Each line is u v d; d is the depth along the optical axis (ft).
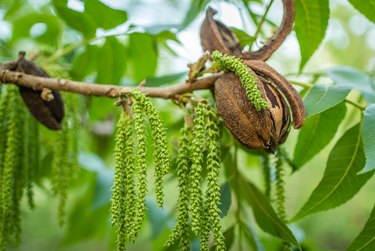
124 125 0.93
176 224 0.87
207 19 1.05
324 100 0.96
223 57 0.93
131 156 0.89
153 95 1.00
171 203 3.04
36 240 2.87
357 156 1.02
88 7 1.21
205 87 1.00
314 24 1.12
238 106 0.92
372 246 0.95
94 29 1.28
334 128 1.11
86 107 1.35
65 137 1.17
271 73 0.92
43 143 1.36
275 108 0.91
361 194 3.66
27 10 1.62
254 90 0.88
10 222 1.06
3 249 1.05
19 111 1.08
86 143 1.69
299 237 1.42
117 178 0.88
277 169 1.09
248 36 1.05
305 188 3.58
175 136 1.27
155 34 1.22
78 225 1.64
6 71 1.03
